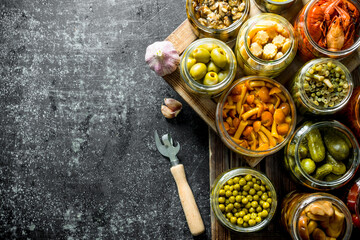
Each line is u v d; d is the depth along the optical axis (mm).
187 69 982
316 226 950
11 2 1392
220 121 1015
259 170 1113
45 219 1357
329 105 977
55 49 1384
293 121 999
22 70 1387
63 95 1373
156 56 1076
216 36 1045
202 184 1332
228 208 1049
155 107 1359
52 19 1387
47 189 1362
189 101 1112
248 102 1015
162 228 1333
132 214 1341
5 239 1354
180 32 1115
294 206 993
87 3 1377
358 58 1081
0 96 1385
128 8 1371
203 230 1229
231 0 1025
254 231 1030
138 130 1355
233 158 1155
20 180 1368
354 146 979
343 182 990
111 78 1369
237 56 1047
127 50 1369
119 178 1350
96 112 1365
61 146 1365
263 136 1017
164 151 1295
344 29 952
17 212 1362
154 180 1343
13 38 1389
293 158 1021
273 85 1011
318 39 983
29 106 1382
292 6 1081
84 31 1377
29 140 1380
